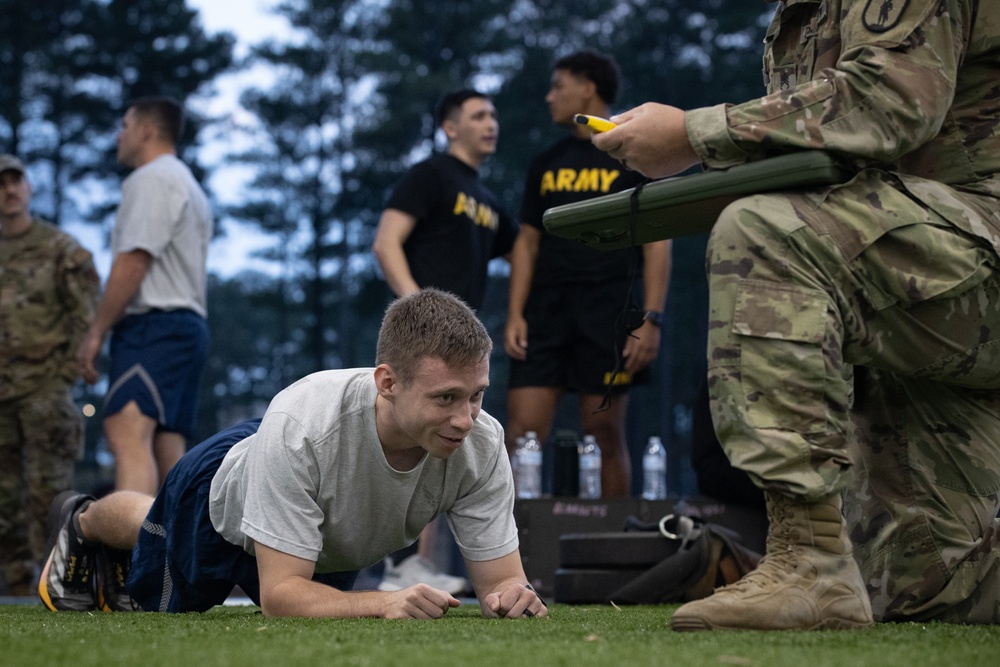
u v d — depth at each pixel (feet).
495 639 5.75
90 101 112.16
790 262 6.65
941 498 8.36
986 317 7.18
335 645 5.38
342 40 117.91
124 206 16.02
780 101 6.89
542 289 16.34
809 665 4.77
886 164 7.22
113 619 7.95
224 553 8.84
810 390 6.51
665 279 16.17
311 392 7.96
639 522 13.64
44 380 17.79
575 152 16.30
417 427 7.38
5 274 17.92
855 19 6.96
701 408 14.47
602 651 5.15
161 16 114.62
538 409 16.29
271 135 118.62
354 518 8.15
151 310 15.92
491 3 110.32
